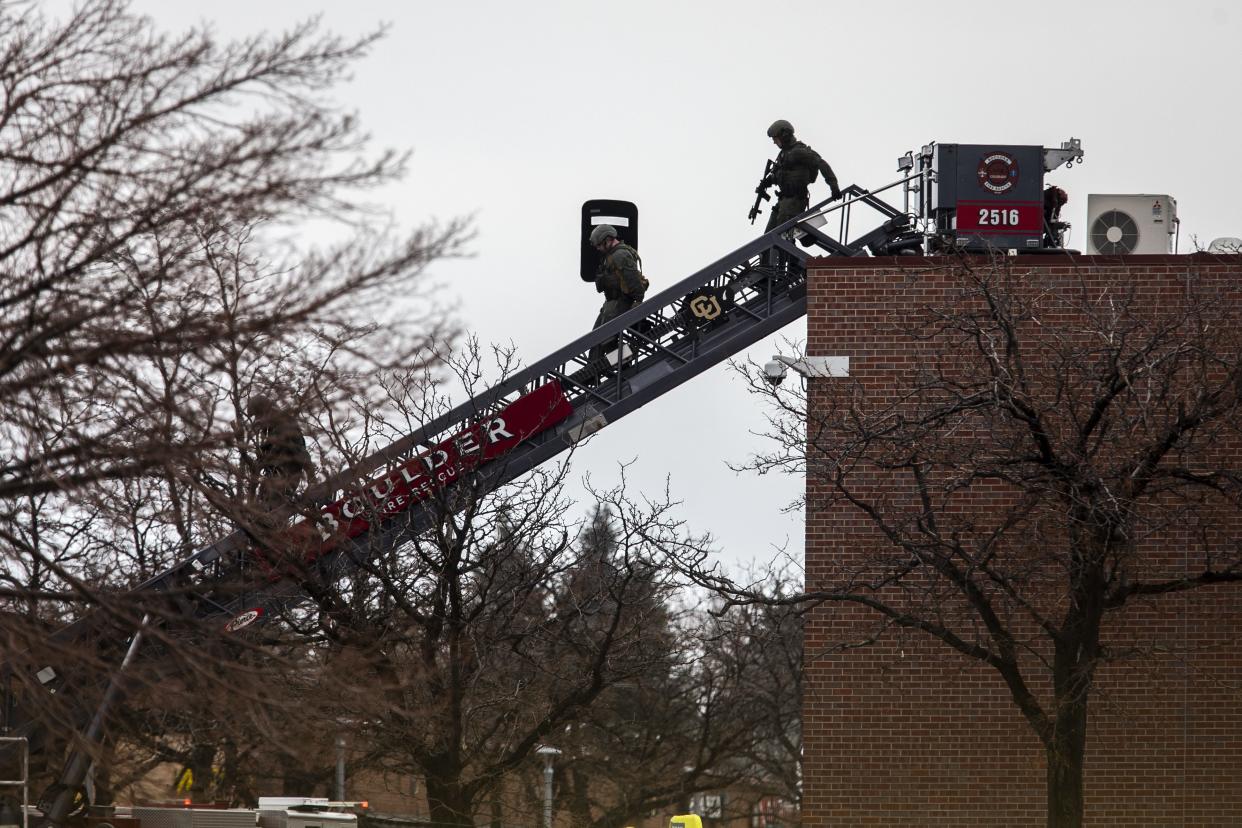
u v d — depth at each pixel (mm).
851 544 75062
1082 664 64250
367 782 111000
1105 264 76375
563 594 92312
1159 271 76250
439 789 76812
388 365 41500
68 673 47875
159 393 41812
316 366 49125
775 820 157250
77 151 39281
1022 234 79500
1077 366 64438
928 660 74625
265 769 85000
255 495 47656
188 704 45125
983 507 74250
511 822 124000
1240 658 74438
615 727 129750
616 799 144250
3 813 50750
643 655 91562
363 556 72875
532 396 77125
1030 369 71812
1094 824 73938
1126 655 66250
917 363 76062
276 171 38531
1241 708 74125
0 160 39031
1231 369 63438
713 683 137000
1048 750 65000
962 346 72125
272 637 65562
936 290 76562
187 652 42719
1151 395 65750
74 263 41250
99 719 45219
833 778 74188
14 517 44938
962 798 73625
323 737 55844
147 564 64625
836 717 74562
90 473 40188
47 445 41312
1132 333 68812
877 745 74312
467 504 75625
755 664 140875
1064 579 71812
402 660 73062
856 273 77250
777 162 88562
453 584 74375
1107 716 74500
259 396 46188
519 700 80375
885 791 73938
